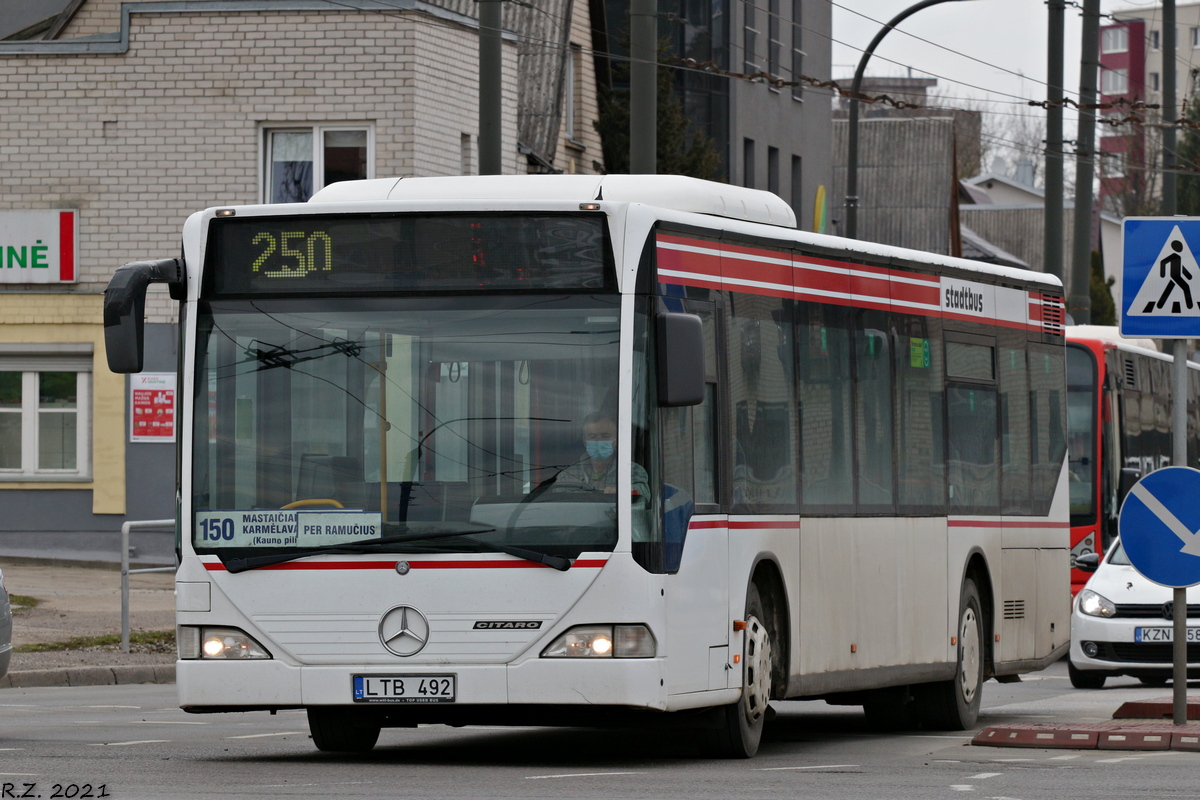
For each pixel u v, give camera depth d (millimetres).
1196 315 28203
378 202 23609
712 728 25203
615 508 22812
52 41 61938
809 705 37750
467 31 64125
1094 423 55406
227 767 23562
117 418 62000
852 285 28594
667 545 23109
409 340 23406
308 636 23141
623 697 22625
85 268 62000
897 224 141500
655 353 22969
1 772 22562
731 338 25203
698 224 24656
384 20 61250
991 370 33188
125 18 61719
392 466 23219
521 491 22984
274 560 23203
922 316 30703
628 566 22719
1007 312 33969
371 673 22953
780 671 26219
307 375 23500
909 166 143125
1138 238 28406
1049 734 27500
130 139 61875
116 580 57750
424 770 23344
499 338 23281
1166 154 81938
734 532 24859
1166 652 42219
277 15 61375
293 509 23312
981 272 32969
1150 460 59562
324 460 23375
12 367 62406
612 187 26125
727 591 24609
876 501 28969
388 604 23000
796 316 27000
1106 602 42906
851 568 28094
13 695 37000
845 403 28188
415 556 23000
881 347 29359
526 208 23375
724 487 24719
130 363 23031
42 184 62156
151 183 61750
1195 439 65625
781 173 111312
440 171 62688
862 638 28359
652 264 23438
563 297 23250
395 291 23484
